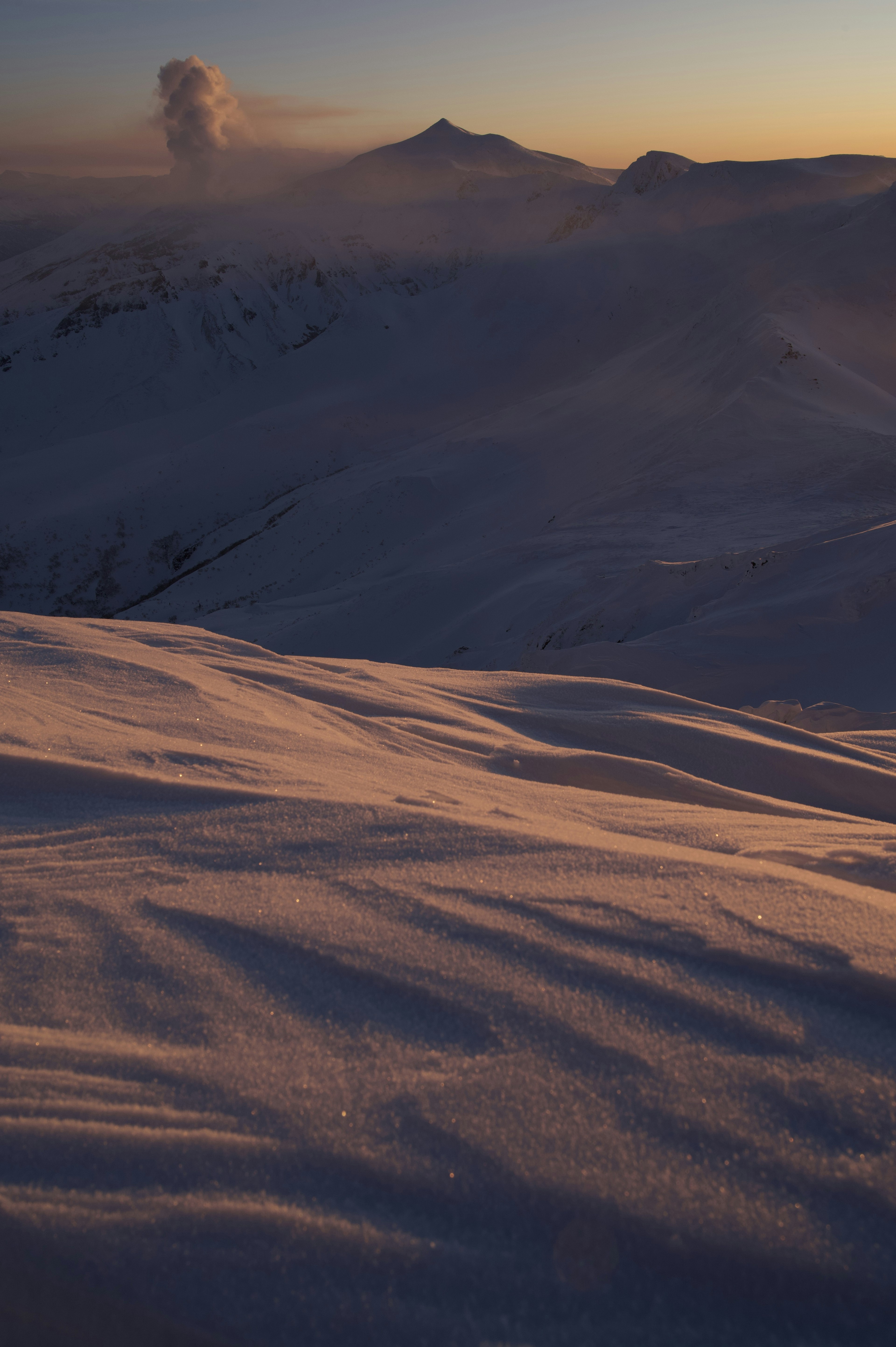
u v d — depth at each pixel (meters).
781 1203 1.01
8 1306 0.96
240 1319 0.93
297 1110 1.18
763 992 1.37
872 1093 1.14
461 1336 0.90
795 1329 0.91
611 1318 0.92
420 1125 1.14
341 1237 1.01
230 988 1.50
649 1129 1.11
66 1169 1.11
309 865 2.02
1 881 2.05
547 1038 1.29
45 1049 1.35
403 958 1.54
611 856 1.96
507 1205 1.03
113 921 1.79
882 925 1.54
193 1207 1.05
